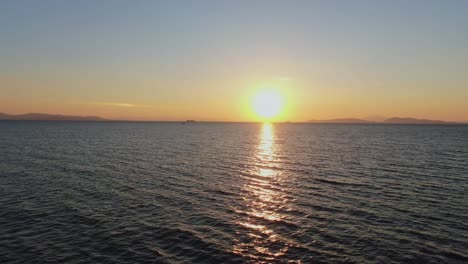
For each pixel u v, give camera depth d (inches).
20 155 2343.8
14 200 1133.1
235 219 950.4
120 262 680.4
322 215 984.3
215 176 1600.6
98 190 1293.1
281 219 949.8
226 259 696.4
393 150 2810.0
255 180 1501.0
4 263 669.3
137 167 1862.7
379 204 1096.8
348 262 681.0
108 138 4335.6
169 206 1080.2
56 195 1206.9
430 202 1117.7
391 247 752.3
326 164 1983.3
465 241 782.5
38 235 819.4
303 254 719.7
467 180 1477.6
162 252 729.6
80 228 871.1
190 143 3651.6
